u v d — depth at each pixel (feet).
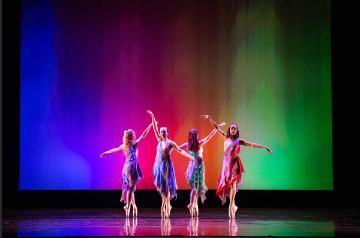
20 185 32.01
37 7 32.32
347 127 32.48
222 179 27.86
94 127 32.14
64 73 32.22
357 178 32.45
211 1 32.37
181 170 32.35
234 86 32.27
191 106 32.30
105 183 32.07
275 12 32.30
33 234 22.13
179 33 32.32
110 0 32.37
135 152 28.22
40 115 32.12
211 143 32.35
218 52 32.30
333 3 32.32
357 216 28.02
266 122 32.24
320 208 31.78
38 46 32.27
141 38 32.35
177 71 32.30
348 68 32.37
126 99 32.27
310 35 32.24
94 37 32.30
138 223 25.43
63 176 32.07
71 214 28.86
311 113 32.19
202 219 27.02
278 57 32.27
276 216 28.12
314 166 32.22
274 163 32.22
